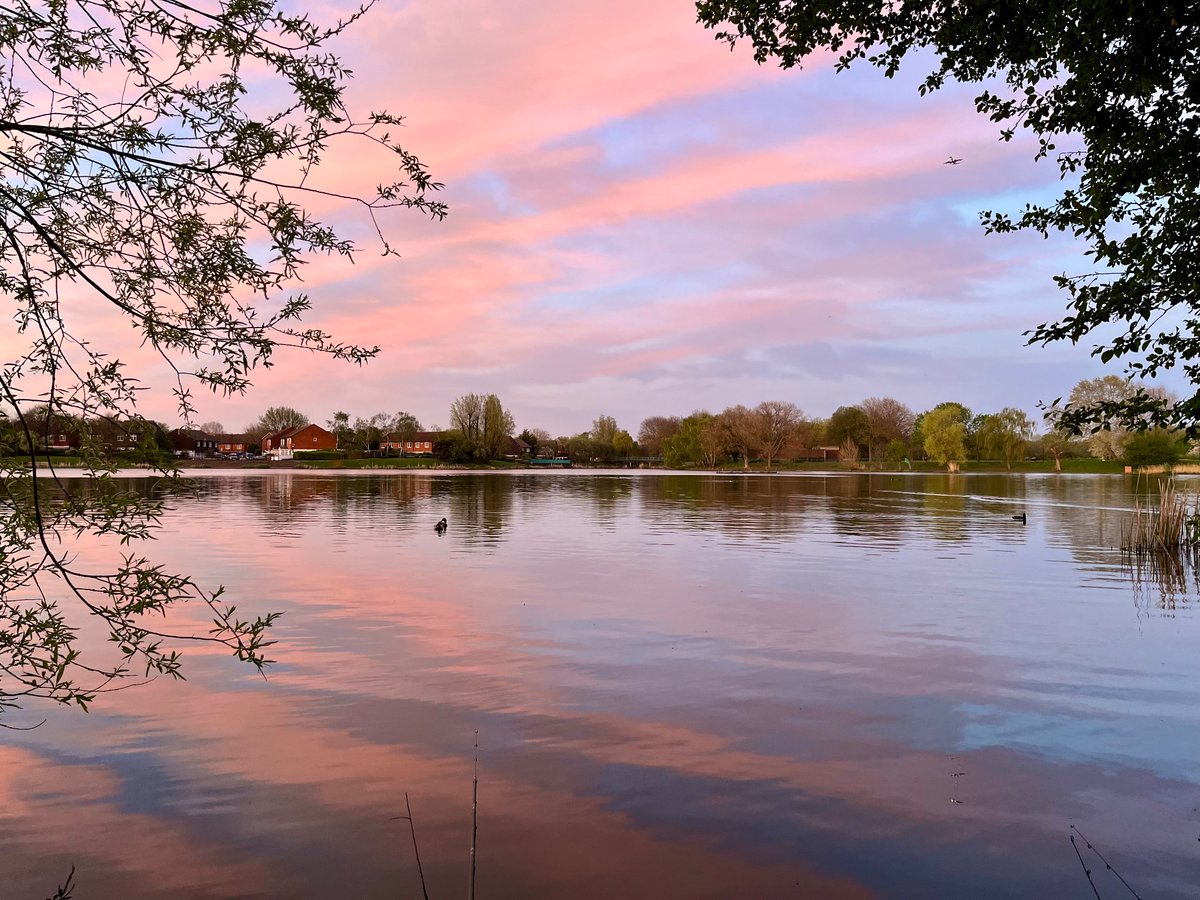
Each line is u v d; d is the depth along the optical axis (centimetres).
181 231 429
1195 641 1295
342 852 623
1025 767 795
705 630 1359
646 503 4631
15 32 410
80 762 789
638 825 670
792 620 1443
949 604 1597
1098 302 653
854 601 1622
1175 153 643
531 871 599
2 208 420
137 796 716
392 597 1641
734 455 14488
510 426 14200
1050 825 677
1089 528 3203
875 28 791
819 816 689
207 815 682
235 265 440
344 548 2439
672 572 1994
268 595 1655
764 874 598
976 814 694
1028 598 1667
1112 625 1412
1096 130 688
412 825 666
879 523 3409
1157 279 638
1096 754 827
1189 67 639
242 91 446
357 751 822
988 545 2616
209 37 420
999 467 12631
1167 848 640
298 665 1137
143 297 440
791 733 882
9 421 419
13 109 428
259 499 4722
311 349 469
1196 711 959
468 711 945
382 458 14012
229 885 577
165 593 464
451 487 6406
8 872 591
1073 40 663
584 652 1214
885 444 14050
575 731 883
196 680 1060
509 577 1905
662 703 979
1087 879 595
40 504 425
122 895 564
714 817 686
